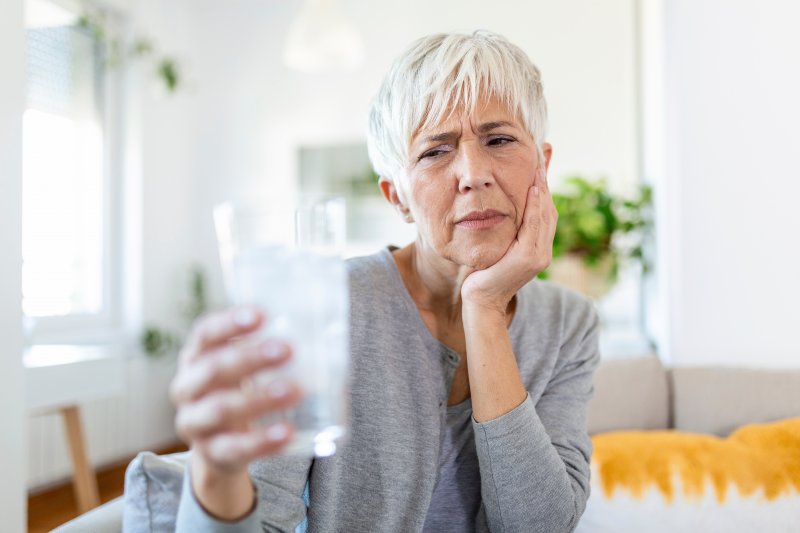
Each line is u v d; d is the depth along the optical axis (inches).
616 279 91.7
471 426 34.9
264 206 16.3
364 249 142.1
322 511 30.4
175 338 146.6
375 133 34.4
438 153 31.5
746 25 63.6
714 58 64.5
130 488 31.2
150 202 140.6
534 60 131.2
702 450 49.6
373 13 144.0
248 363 14.1
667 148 68.7
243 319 14.5
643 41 103.9
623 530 47.4
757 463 48.1
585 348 38.6
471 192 30.3
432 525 35.2
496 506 31.2
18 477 51.9
